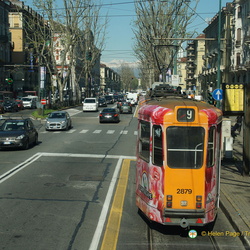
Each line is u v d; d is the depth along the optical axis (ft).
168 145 25.70
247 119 44.14
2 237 26.13
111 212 32.32
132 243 25.63
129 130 104.32
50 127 102.27
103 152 65.92
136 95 224.53
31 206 33.58
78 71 340.18
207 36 263.70
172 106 26.50
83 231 27.58
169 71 164.35
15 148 70.49
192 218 25.52
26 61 272.31
